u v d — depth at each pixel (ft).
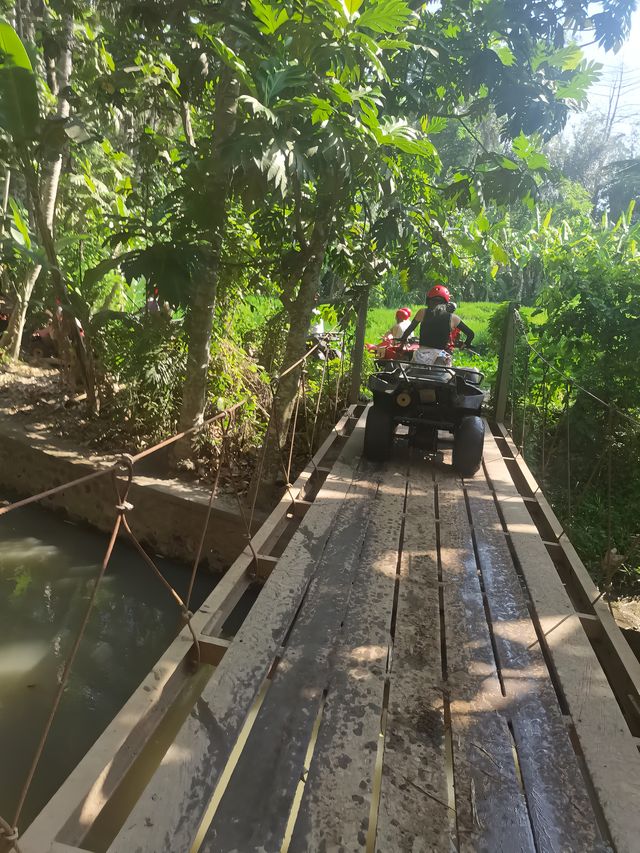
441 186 20.40
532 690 8.45
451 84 18.86
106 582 18.44
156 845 5.83
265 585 10.59
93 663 14.84
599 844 6.18
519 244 28.71
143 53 21.22
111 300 31.04
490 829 6.28
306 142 13.19
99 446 22.79
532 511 16.19
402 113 18.30
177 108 24.06
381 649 9.10
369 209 19.10
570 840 6.21
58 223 30.50
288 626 9.57
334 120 13.96
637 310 23.77
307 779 6.75
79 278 26.27
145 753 11.16
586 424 23.08
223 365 22.99
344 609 10.05
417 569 11.70
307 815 6.29
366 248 20.92
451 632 9.74
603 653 10.22
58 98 26.71
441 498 15.55
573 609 10.59
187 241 17.52
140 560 19.77
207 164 16.30
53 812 5.87
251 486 19.48
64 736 12.38
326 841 6.02
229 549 18.81
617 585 18.34
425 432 17.90
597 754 7.32
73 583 18.26
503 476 17.46
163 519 19.71
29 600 17.19
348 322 24.71
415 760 7.13
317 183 16.37
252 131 12.29
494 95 18.13
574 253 26.58
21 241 23.39
